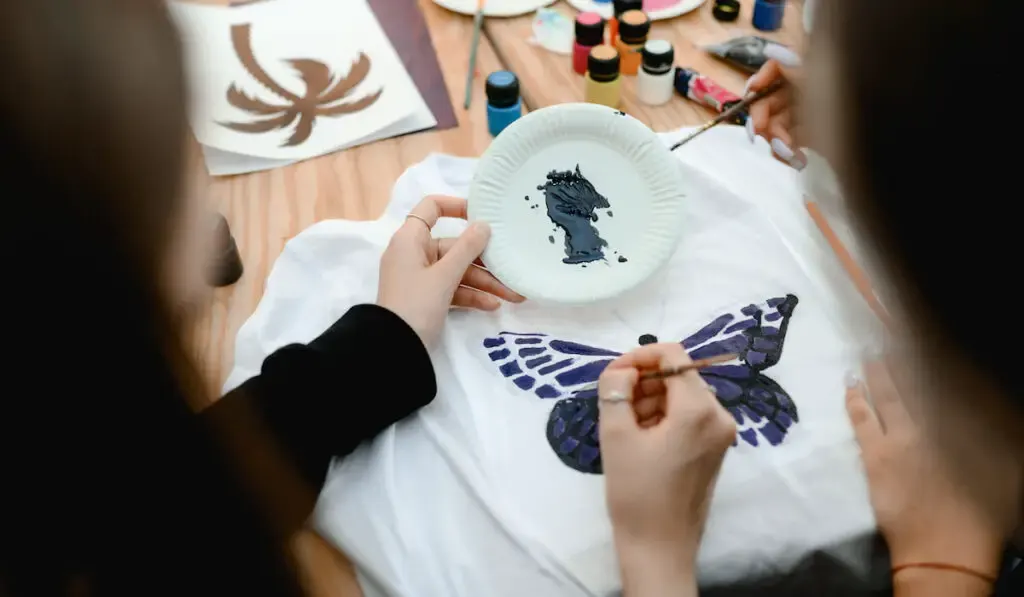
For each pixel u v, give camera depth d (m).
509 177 0.69
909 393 0.39
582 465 0.55
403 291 0.61
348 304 0.67
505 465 0.55
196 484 0.31
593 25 0.88
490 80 0.83
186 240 0.28
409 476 0.55
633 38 0.88
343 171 0.82
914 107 0.26
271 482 0.40
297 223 0.77
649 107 0.87
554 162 0.69
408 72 0.94
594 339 0.64
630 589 0.46
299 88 0.90
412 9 1.04
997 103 0.24
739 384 0.59
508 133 0.69
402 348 0.58
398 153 0.84
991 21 0.24
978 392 0.31
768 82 0.78
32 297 0.23
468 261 0.65
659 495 0.47
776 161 0.77
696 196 0.74
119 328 0.25
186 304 0.30
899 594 0.48
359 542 0.52
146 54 0.23
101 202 0.23
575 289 0.65
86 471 0.27
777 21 0.95
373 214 0.78
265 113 0.87
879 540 0.50
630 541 0.47
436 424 0.58
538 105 0.88
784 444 0.55
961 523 0.47
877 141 0.28
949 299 0.29
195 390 0.32
